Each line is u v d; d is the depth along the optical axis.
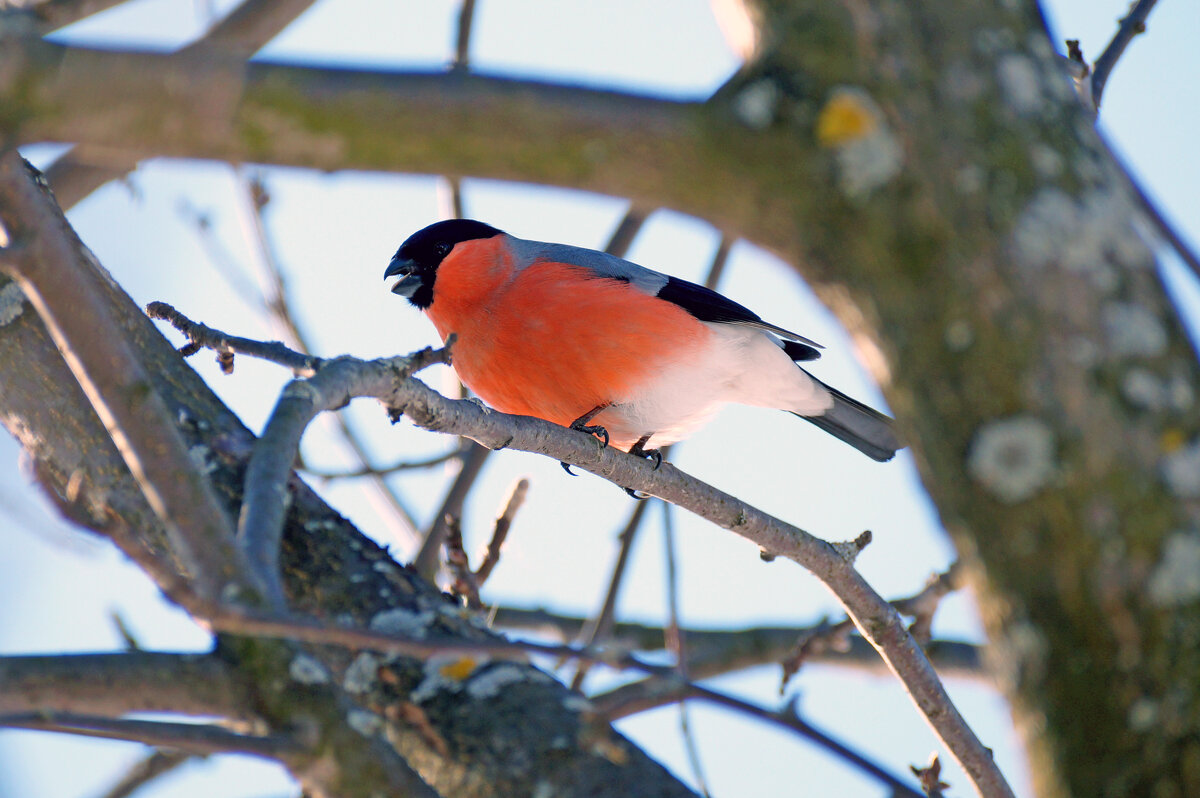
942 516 3.79
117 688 4.38
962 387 3.63
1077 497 3.51
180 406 6.07
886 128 3.70
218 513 4.11
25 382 5.92
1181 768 3.41
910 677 6.40
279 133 3.63
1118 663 3.48
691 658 11.09
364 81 3.60
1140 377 3.55
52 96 3.46
